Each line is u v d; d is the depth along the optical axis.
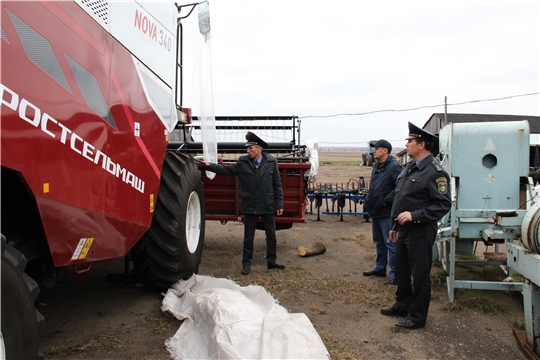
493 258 4.58
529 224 2.88
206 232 7.36
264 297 3.40
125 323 3.37
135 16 3.01
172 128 3.80
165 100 3.59
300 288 4.41
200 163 4.77
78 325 3.32
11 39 1.79
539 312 2.85
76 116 2.23
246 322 2.84
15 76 1.81
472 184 4.02
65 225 2.17
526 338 3.01
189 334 3.01
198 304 3.20
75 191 2.23
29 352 1.92
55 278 2.66
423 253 3.44
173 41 3.81
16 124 1.81
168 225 3.59
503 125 3.99
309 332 2.84
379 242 4.86
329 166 31.80
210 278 3.75
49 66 2.03
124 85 2.79
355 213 8.37
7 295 1.77
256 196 4.88
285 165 5.75
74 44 2.24
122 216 2.75
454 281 3.95
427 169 3.47
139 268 3.66
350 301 4.08
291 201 5.88
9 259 1.80
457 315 3.78
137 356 2.86
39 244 2.41
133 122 2.91
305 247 5.86
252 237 4.96
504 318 3.72
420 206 3.47
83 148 2.29
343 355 2.97
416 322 3.46
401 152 15.28
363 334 3.38
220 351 2.57
